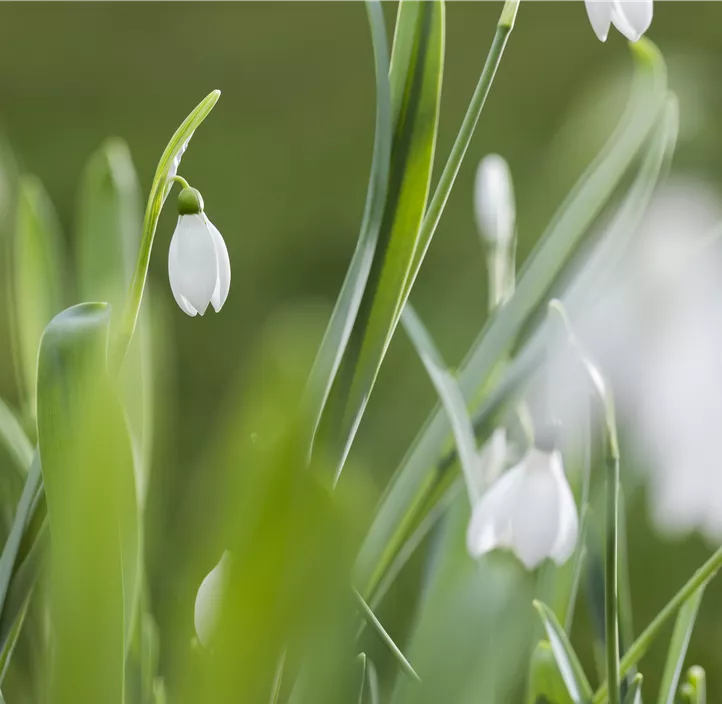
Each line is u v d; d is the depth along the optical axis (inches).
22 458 34.5
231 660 27.5
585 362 30.1
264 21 196.9
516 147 139.4
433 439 33.6
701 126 95.7
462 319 96.9
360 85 175.0
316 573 27.2
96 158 36.9
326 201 136.4
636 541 63.8
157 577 38.8
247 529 27.1
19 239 36.4
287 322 26.8
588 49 167.9
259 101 171.2
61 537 29.2
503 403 33.1
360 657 30.5
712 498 33.6
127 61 185.2
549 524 30.7
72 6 205.9
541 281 34.1
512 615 33.9
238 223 128.4
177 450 78.2
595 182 34.3
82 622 29.1
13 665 36.2
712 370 33.6
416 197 31.0
